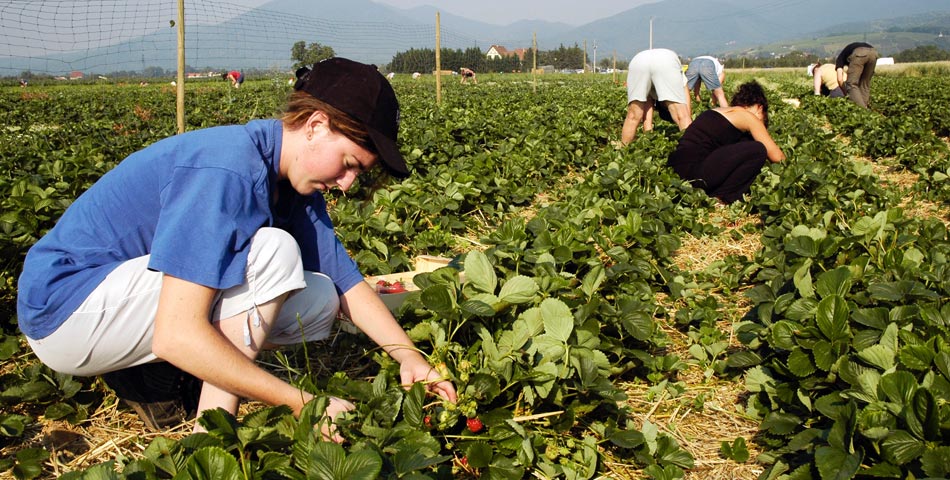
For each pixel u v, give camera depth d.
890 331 2.77
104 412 3.08
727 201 7.20
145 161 2.34
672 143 9.36
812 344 2.87
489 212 6.71
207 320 2.17
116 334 2.40
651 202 6.08
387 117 2.33
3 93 28.19
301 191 2.44
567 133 10.16
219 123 15.39
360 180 2.73
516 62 86.19
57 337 2.40
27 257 2.46
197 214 2.16
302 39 22.11
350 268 2.84
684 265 5.52
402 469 2.02
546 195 8.00
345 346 3.57
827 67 19.22
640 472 2.79
